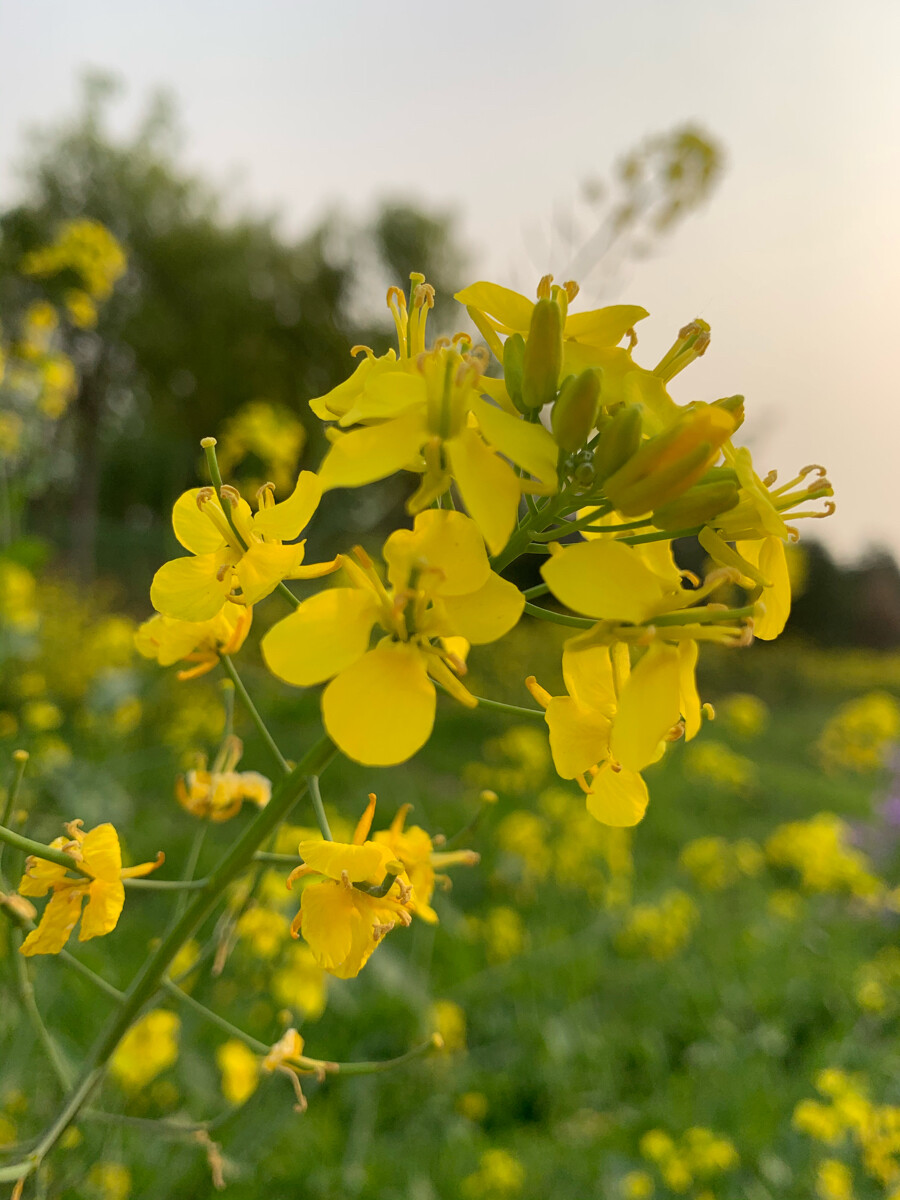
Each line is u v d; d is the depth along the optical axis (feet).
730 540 4.29
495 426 3.69
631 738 3.74
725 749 35.01
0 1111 8.49
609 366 4.34
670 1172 10.25
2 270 58.65
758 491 3.87
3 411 18.17
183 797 6.07
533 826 18.54
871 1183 10.82
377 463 3.61
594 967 15.62
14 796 5.09
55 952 4.28
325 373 83.51
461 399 3.72
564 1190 10.93
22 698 20.57
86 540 54.13
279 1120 10.05
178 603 4.37
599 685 4.22
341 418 4.05
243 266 79.15
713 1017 14.97
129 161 78.54
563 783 26.27
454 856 5.57
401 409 3.72
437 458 3.73
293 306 81.46
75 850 4.18
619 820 4.29
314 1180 10.05
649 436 4.00
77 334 72.28
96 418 75.10
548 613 4.17
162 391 78.74
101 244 21.13
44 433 19.27
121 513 75.77
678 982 15.88
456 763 29.27
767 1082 13.00
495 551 3.51
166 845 17.40
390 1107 11.90
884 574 86.89
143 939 13.87
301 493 4.41
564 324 4.45
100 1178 7.98
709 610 3.75
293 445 25.54
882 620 82.99
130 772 19.42
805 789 32.53
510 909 17.85
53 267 20.92
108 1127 6.67
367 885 4.11
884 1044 14.65
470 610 3.75
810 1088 12.80
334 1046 12.31
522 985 15.03
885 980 16.37
